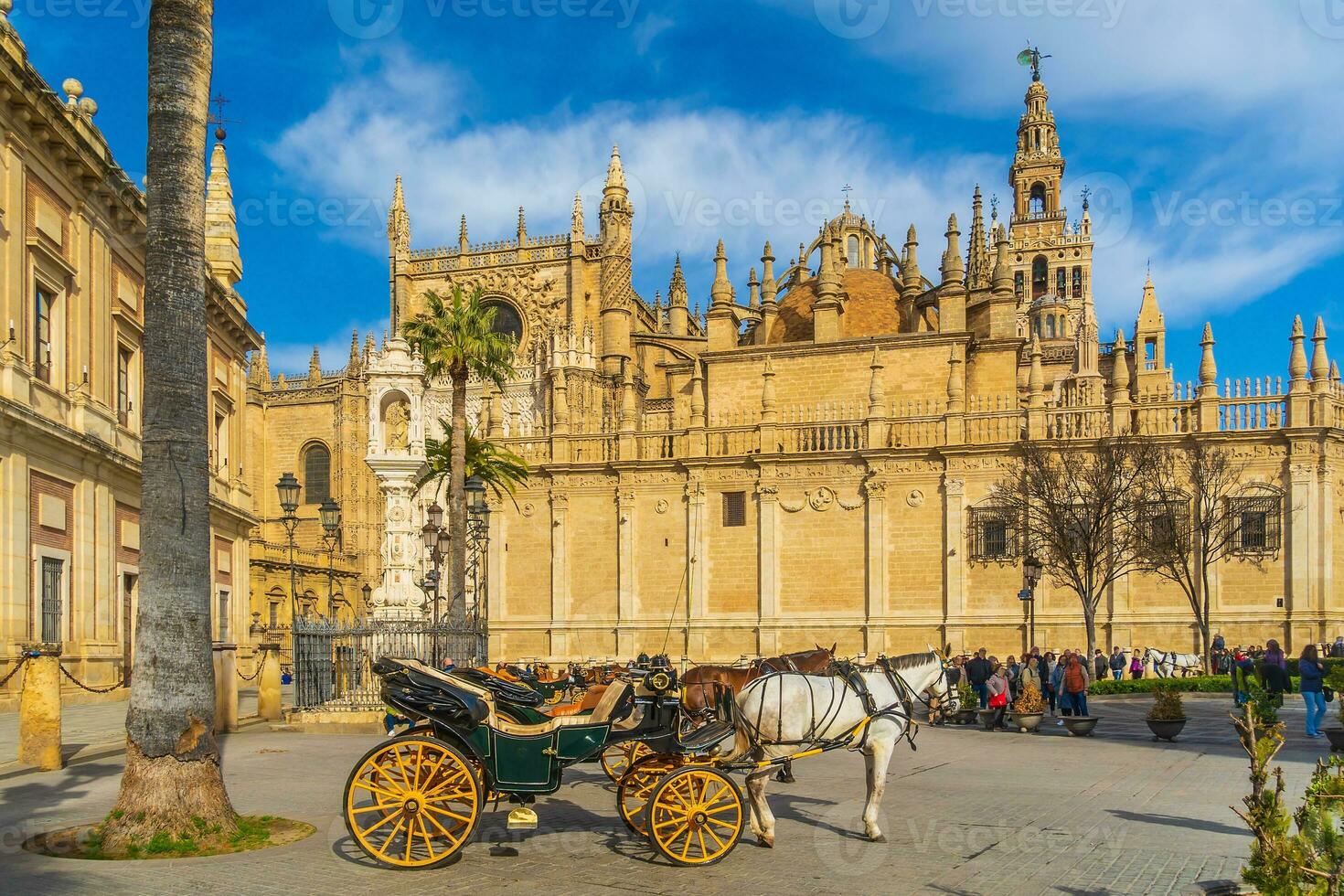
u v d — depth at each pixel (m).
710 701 17.56
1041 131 153.12
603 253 86.62
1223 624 51.25
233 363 51.31
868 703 13.95
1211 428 52.59
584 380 78.00
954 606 54.16
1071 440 53.12
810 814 15.92
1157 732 28.41
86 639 33.31
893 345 61.78
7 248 29.16
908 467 55.94
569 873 11.90
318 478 91.00
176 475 13.38
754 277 77.50
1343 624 50.50
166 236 13.71
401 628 29.77
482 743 12.67
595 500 60.66
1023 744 27.50
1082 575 51.00
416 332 40.97
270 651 32.09
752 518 58.16
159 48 13.89
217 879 11.26
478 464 49.50
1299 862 9.02
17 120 29.75
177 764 13.05
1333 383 53.31
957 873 11.99
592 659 52.81
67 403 32.84
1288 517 50.97
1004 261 65.25
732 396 64.50
